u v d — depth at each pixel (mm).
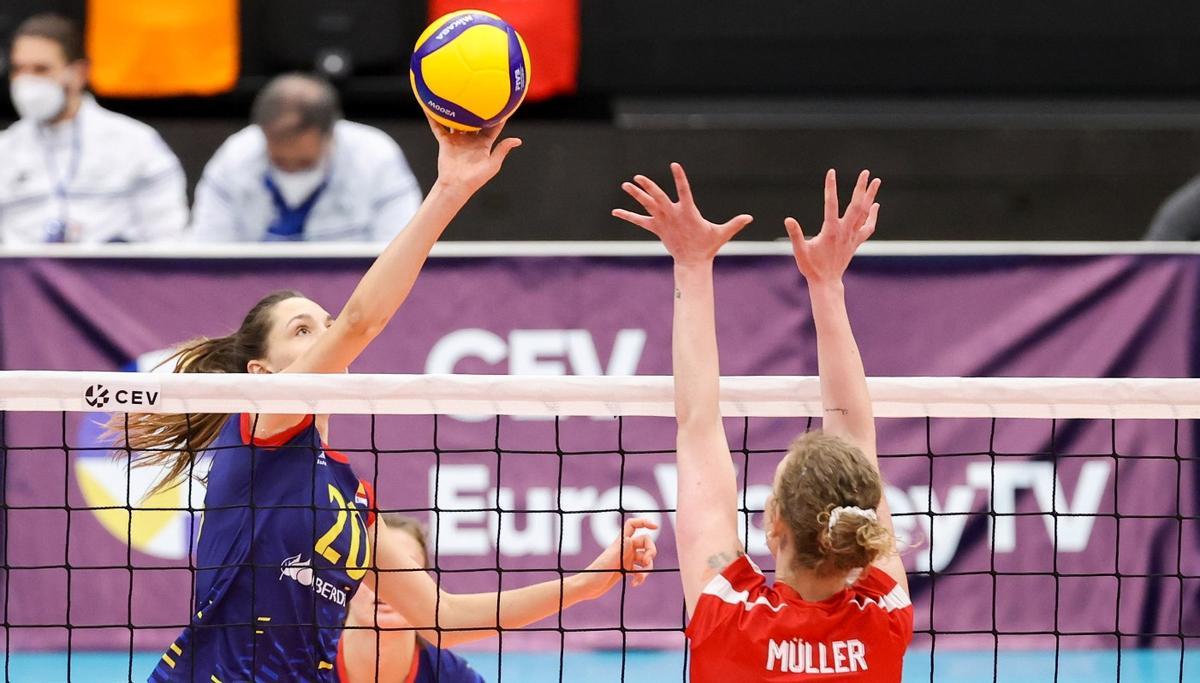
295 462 12133
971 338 21719
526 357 21672
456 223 30344
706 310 10969
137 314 21516
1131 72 31203
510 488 21453
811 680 9812
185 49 29547
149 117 31188
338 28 30797
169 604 21578
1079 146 30109
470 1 29500
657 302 21719
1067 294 21719
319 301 21453
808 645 9867
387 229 24859
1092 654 21734
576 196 30281
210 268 21531
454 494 21422
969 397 12172
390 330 21562
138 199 25891
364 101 31125
